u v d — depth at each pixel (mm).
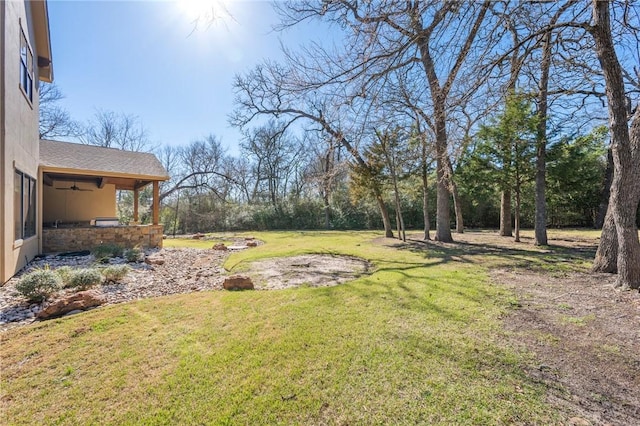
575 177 10094
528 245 9711
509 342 2861
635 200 4469
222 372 2404
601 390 2158
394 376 2320
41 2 7797
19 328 3365
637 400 2053
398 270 6086
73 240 9258
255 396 2111
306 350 2730
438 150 6895
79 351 2781
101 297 4422
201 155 25031
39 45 8211
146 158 12047
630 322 3314
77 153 10539
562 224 17891
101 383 2287
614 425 1826
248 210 21281
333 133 8422
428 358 2574
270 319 3496
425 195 11758
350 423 1856
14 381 2324
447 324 3279
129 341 2975
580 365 2475
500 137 9789
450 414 1914
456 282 5023
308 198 22625
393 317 3488
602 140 11328
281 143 24828
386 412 1941
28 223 7340
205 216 20781
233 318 3562
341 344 2836
